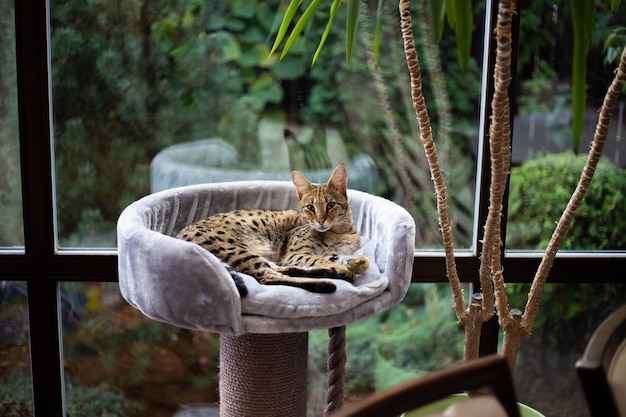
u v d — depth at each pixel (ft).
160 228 6.91
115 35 7.80
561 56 7.96
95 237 8.22
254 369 6.36
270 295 5.70
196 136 8.15
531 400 8.81
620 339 3.52
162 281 5.61
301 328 5.74
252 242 7.06
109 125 8.00
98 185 8.12
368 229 7.32
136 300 5.98
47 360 8.13
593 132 8.21
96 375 8.52
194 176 8.26
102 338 8.43
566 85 8.03
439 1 4.76
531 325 6.64
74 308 8.29
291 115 8.16
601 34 7.98
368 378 8.78
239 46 7.95
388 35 7.93
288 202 7.73
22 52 7.41
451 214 8.30
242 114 8.13
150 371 8.60
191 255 5.48
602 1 7.91
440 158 8.20
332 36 7.98
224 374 6.61
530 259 8.17
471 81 8.00
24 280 7.94
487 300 6.52
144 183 8.19
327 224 7.22
